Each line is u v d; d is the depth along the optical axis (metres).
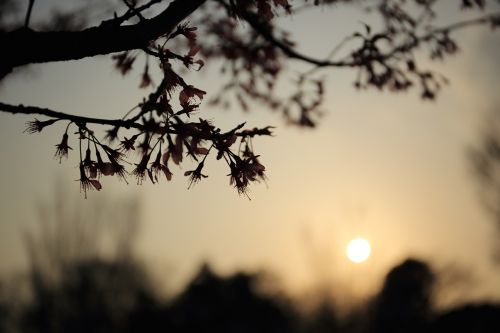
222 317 14.12
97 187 1.92
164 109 1.83
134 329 13.27
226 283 15.28
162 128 1.83
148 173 1.94
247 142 2.08
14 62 1.66
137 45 1.78
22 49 1.63
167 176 1.96
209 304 14.44
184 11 1.83
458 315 11.85
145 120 1.83
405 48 4.88
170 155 1.93
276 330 13.08
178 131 1.85
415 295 12.45
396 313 12.09
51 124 1.81
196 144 1.90
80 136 1.77
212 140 1.90
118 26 1.75
